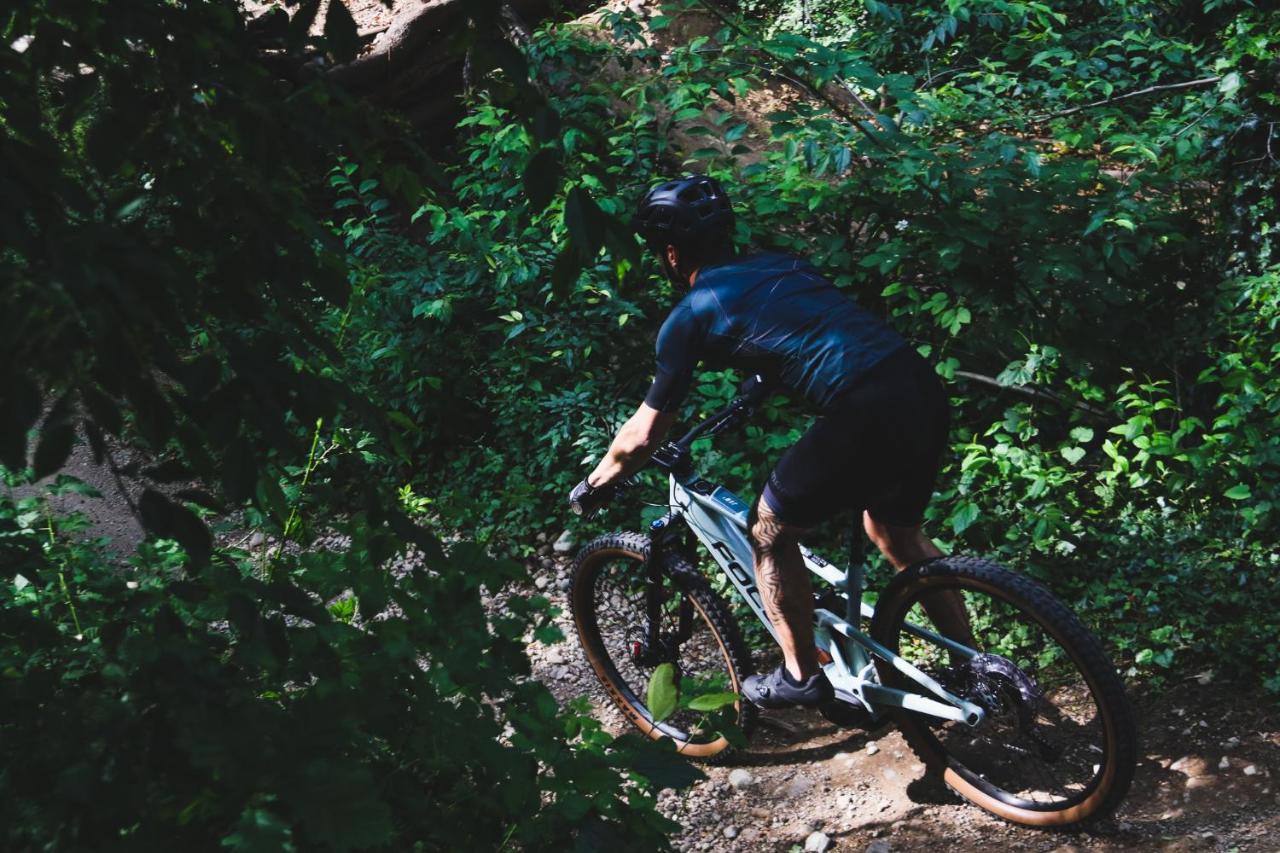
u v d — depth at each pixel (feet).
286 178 5.57
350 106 5.32
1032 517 13.80
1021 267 14.90
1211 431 15.03
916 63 23.75
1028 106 19.76
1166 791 10.68
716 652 13.91
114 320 4.34
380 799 5.54
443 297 17.75
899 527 10.93
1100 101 18.84
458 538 16.22
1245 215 15.56
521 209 17.75
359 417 5.20
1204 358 15.52
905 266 16.44
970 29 23.13
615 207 16.37
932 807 11.02
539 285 18.04
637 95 18.76
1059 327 15.38
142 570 8.36
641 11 22.33
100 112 4.83
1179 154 15.58
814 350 9.73
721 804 11.57
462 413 18.49
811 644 10.97
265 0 5.49
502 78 4.99
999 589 9.87
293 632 5.93
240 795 4.91
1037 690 9.89
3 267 4.14
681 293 17.49
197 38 4.92
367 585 6.48
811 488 10.03
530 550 16.24
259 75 5.15
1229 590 12.62
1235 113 15.46
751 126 20.11
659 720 6.20
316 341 5.28
